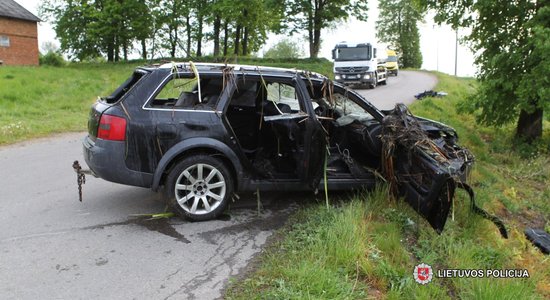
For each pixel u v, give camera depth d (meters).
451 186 4.41
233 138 4.93
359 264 3.89
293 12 40.16
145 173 4.75
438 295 3.69
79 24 43.50
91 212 5.21
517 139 11.67
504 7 10.75
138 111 4.72
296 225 4.80
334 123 5.74
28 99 15.13
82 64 40.38
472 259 4.39
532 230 5.83
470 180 6.75
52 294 3.48
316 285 3.53
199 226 4.86
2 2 36.41
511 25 10.88
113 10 40.34
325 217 4.88
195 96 5.16
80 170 5.43
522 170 9.26
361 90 24.16
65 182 6.38
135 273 3.83
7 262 3.96
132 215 5.13
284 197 5.80
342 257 3.95
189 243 4.44
